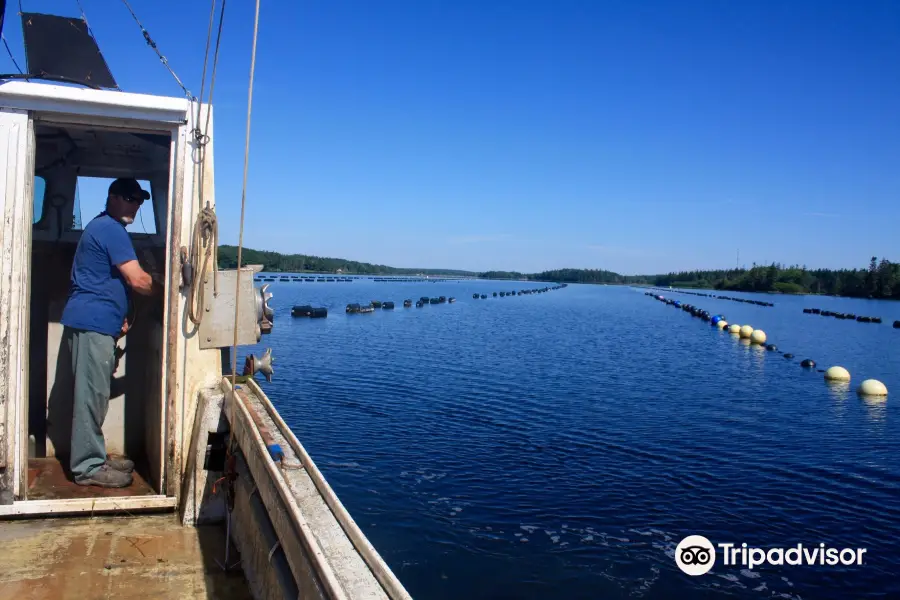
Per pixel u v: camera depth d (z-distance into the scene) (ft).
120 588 10.98
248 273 14.10
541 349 111.34
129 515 13.85
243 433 11.68
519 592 28.30
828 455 48.67
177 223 13.84
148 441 16.16
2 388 12.96
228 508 12.58
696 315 220.02
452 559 31.09
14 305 13.00
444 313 199.31
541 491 39.88
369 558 7.11
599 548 32.50
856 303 352.69
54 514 13.43
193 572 11.64
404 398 64.39
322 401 61.87
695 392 74.23
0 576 11.14
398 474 42.06
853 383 84.94
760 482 42.37
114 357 15.35
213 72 12.62
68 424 16.14
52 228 16.10
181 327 13.97
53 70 14.25
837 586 29.53
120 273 14.01
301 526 7.79
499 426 54.65
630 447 49.55
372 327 139.95
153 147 16.14
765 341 134.31
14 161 12.89
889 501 39.47
